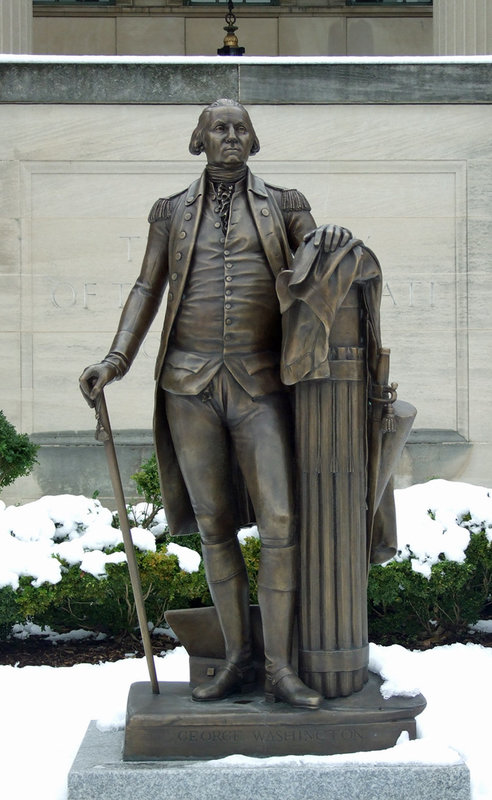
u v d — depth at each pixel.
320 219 9.90
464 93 9.84
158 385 5.01
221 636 5.18
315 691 4.73
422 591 7.43
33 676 6.79
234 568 5.04
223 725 4.63
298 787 4.45
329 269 4.64
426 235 9.91
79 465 9.81
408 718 4.70
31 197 9.89
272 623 4.80
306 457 4.83
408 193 9.91
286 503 4.77
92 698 6.30
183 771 4.47
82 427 9.93
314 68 9.82
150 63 9.80
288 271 4.70
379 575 7.39
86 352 9.94
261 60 9.80
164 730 4.63
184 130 9.85
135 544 7.38
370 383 5.01
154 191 9.91
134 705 4.80
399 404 5.12
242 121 4.95
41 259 9.91
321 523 4.83
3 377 9.90
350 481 4.86
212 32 17.80
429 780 4.45
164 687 5.12
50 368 9.93
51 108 9.85
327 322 4.65
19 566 7.25
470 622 7.91
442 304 9.94
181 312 4.94
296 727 4.64
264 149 9.83
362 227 9.91
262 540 4.84
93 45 17.73
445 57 9.89
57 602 7.34
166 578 7.30
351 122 9.85
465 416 9.91
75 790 4.45
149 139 9.85
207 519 4.96
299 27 17.86
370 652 5.30
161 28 17.78
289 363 4.73
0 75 9.82
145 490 7.84
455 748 4.99
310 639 4.83
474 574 7.78
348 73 9.82
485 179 9.88
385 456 5.07
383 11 17.86
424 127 9.87
